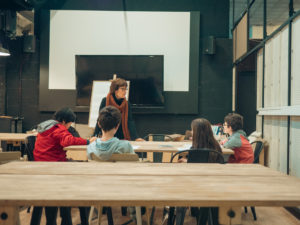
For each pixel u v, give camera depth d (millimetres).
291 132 3330
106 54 6023
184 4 6105
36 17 6121
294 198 956
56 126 2477
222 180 1204
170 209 1905
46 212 1296
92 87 5707
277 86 3799
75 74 5977
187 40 5996
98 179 1186
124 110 3371
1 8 5266
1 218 958
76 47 6039
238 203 927
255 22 9758
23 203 903
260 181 1196
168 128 6039
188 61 5984
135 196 947
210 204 924
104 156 1759
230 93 6035
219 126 5016
